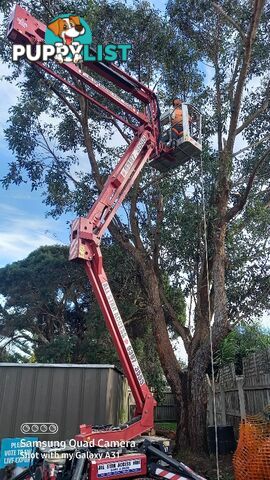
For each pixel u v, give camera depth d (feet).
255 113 36.42
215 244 32.22
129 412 43.91
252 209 35.78
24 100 39.37
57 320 76.59
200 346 32.32
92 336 59.11
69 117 41.24
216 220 32.94
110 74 25.63
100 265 19.99
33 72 37.52
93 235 20.20
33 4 34.58
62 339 60.90
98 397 25.17
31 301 76.64
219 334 29.99
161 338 34.19
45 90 38.99
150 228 39.86
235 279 35.68
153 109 25.59
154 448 16.79
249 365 33.76
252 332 39.29
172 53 38.81
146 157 24.35
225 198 33.32
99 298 19.54
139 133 24.72
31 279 77.15
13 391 24.86
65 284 74.08
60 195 40.60
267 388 30.01
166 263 39.40
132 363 19.17
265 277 35.29
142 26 38.01
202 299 34.83
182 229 35.29
